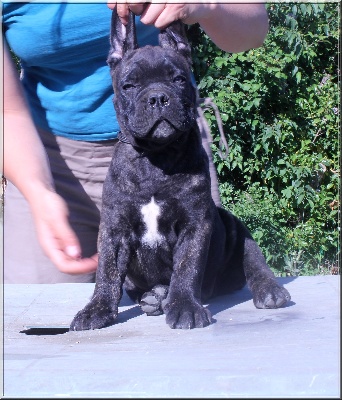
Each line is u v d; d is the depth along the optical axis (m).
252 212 3.07
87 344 1.30
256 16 1.61
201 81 3.01
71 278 1.87
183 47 1.53
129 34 1.54
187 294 1.45
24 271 1.83
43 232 1.18
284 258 3.11
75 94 1.73
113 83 1.55
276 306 1.52
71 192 1.79
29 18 1.67
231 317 1.45
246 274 1.65
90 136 1.76
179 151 1.50
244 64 3.10
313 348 1.16
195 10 1.45
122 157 1.52
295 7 3.05
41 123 1.77
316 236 3.17
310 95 3.22
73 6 1.65
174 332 1.36
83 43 1.67
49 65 1.72
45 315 1.55
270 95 3.16
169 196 1.50
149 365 1.10
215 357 1.14
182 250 1.50
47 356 1.19
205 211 1.51
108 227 1.52
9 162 1.27
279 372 1.04
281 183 3.25
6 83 1.40
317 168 3.21
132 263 1.57
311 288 1.68
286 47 3.11
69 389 1.04
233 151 3.06
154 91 1.44
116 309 1.48
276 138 3.11
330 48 3.22
